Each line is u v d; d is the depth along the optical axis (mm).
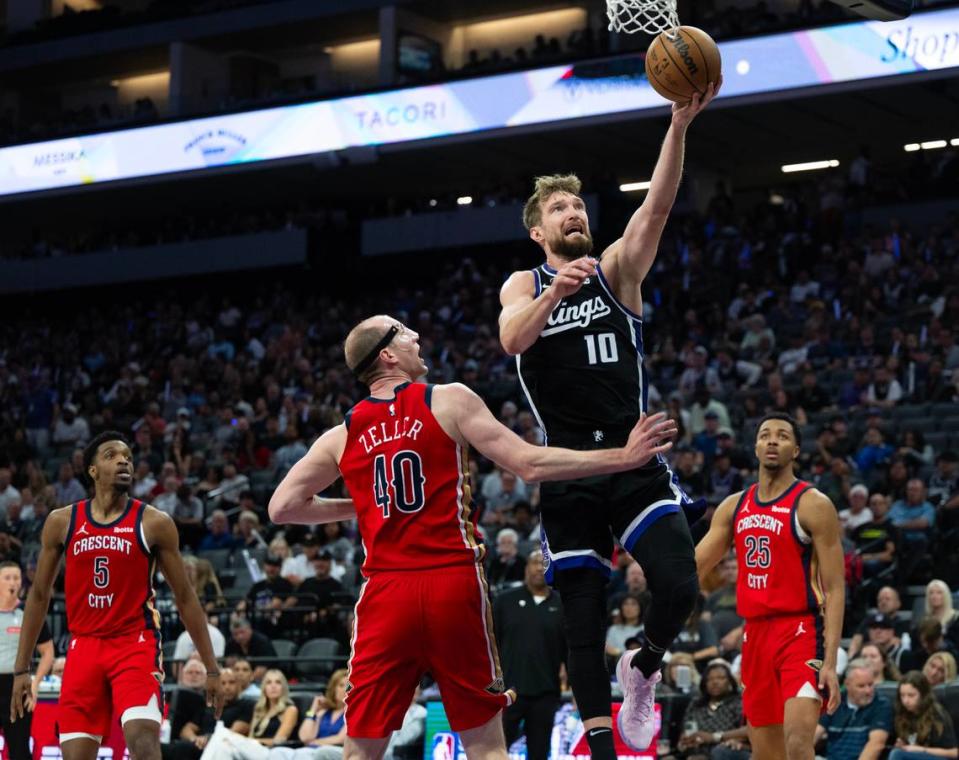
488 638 4039
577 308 4383
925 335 16250
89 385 22859
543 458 3859
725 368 16750
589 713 4227
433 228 24391
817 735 8516
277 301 24531
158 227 29703
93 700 5840
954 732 8461
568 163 25047
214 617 11711
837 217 20922
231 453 17281
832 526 5672
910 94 20750
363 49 29000
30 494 16594
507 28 27922
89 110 27812
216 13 27562
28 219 29594
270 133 23641
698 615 10078
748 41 19312
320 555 12094
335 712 9359
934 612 9805
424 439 4031
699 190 24938
